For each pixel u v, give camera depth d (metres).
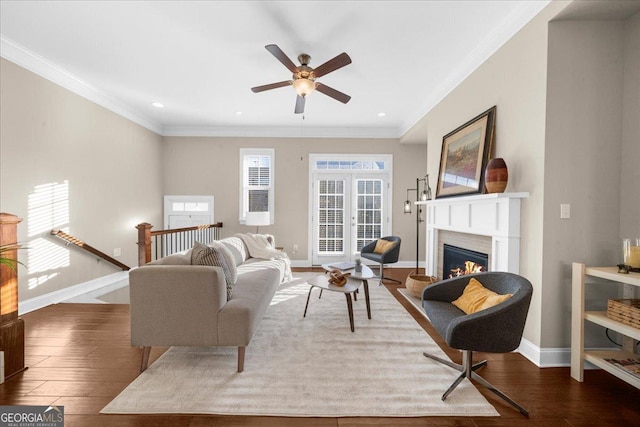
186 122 5.57
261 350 2.32
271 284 2.90
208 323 1.99
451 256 3.56
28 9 2.40
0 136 2.91
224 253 2.59
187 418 1.58
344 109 4.75
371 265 5.92
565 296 2.17
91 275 4.07
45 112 3.37
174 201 5.87
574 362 2.00
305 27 2.61
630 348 2.07
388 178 5.95
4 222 1.88
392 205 5.93
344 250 5.96
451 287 2.23
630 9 2.01
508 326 1.66
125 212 4.78
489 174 2.44
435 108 4.07
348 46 2.91
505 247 2.39
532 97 2.27
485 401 1.74
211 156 5.88
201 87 3.93
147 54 3.10
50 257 3.45
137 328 1.99
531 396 1.80
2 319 1.90
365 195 5.97
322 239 5.97
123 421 1.55
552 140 2.14
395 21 2.52
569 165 2.15
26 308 3.16
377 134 5.89
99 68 3.42
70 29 2.67
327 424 1.55
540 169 2.19
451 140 3.48
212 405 1.67
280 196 5.90
